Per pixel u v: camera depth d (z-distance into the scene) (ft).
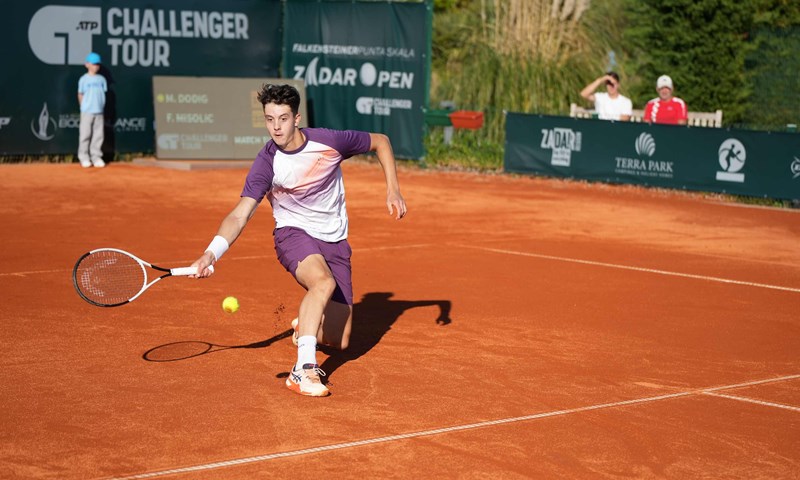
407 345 31.53
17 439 22.35
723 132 72.38
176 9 91.30
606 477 20.88
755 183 71.15
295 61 96.27
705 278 44.39
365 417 24.32
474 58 101.24
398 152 90.94
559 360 30.17
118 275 30.14
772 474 21.38
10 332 32.04
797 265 48.57
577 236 55.67
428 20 88.02
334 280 27.02
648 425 24.34
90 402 25.09
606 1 103.14
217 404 25.11
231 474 20.44
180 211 61.62
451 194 73.20
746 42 96.22
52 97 85.51
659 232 58.08
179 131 88.48
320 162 26.84
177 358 29.37
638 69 101.09
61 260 45.01
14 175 77.82
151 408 24.68
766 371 29.66
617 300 39.17
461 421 24.21
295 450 21.91
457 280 42.45
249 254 47.55
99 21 87.10
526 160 83.76
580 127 79.97
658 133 75.66
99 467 20.74
